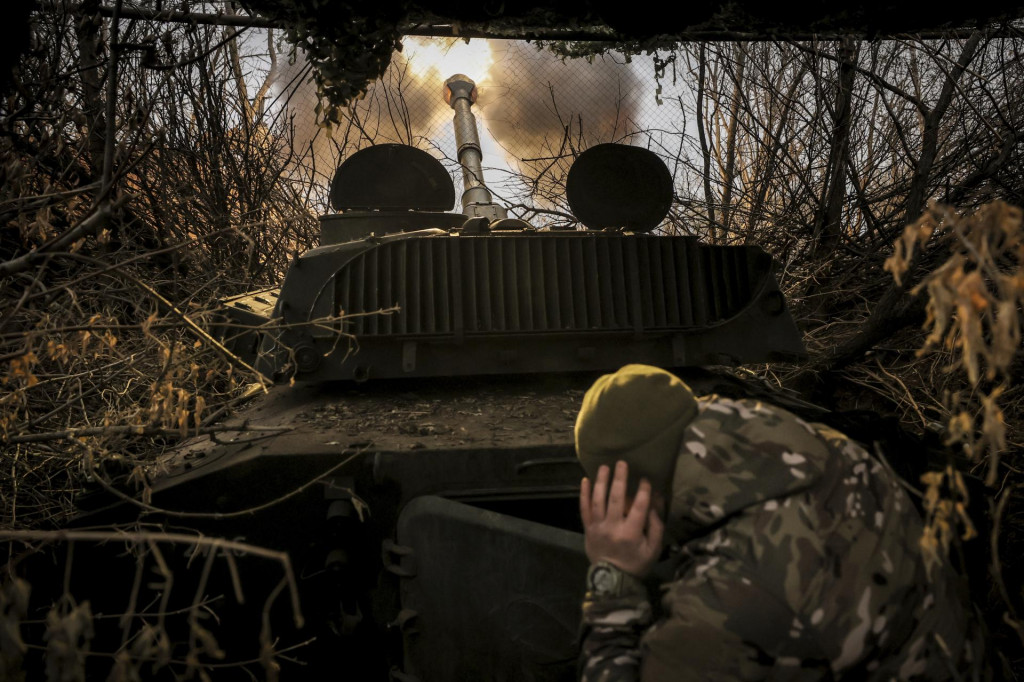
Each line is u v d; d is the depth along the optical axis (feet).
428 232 11.69
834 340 20.22
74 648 5.01
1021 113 20.34
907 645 5.22
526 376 11.95
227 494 8.80
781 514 5.10
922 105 18.33
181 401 8.48
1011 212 4.55
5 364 11.01
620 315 11.32
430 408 10.47
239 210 22.18
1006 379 4.78
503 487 8.94
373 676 9.30
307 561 8.97
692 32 14.34
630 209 13.35
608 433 5.72
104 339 9.70
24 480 13.60
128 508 8.80
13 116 11.53
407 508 8.84
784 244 22.76
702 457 5.32
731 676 4.97
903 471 7.99
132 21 16.40
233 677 9.22
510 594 8.40
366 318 10.87
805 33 13.51
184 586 8.94
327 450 8.93
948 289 4.81
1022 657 10.57
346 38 10.87
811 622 4.93
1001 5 11.75
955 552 8.96
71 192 9.68
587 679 5.65
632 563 5.74
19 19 9.46
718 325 11.61
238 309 12.02
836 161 21.13
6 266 7.93
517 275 11.17
